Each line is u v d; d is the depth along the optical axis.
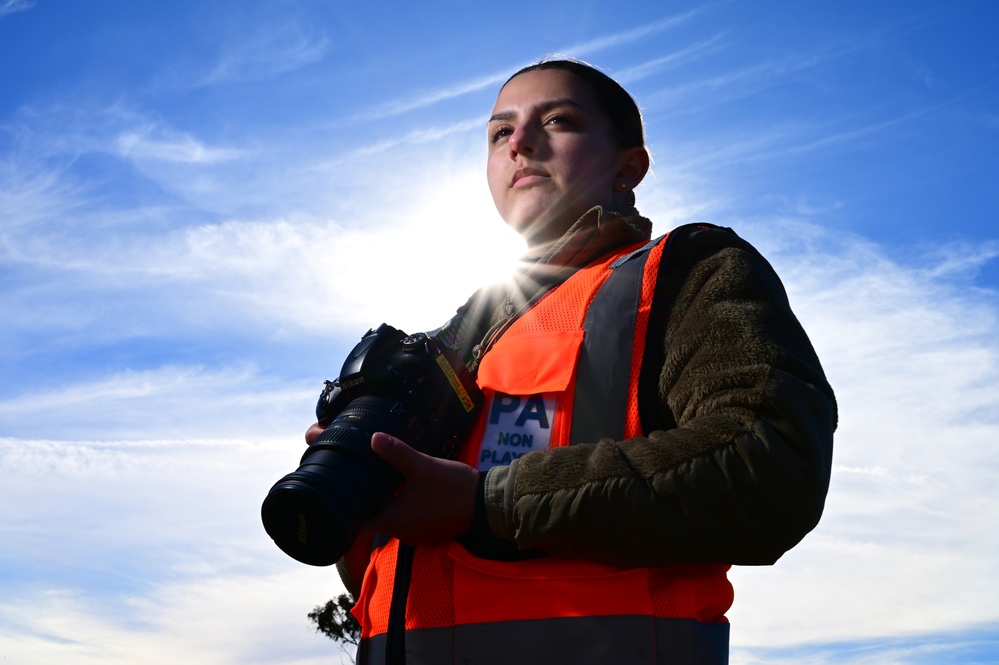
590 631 1.69
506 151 2.54
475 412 1.99
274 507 1.66
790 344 1.80
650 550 1.66
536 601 1.73
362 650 1.96
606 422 1.88
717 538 1.65
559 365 1.95
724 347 1.80
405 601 1.85
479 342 2.27
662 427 1.89
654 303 1.96
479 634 1.75
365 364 1.90
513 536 1.72
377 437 1.70
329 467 1.68
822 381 1.76
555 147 2.48
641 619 1.70
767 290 1.91
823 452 1.70
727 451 1.65
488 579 1.77
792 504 1.64
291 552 1.70
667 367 1.87
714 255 1.98
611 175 2.54
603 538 1.67
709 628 1.80
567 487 1.68
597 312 1.99
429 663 1.78
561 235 2.45
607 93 2.59
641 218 2.38
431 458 1.74
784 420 1.68
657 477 1.65
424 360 1.91
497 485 1.74
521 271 2.25
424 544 1.87
